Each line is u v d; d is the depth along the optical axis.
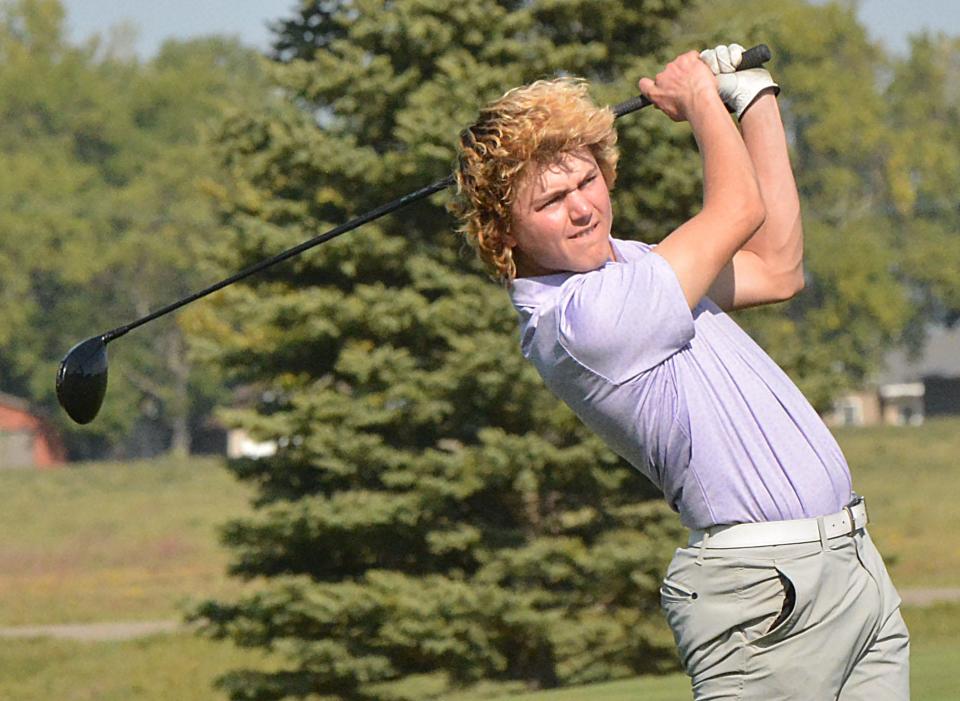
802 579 9.30
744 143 10.49
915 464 172.00
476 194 9.71
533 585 47.59
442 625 44.38
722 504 9.42
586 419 9.88
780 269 10.62
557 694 30.23
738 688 9.55
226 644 73.81
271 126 47.78
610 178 9.96
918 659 29.34
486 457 44.72
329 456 46.41
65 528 141.25
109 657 71.88
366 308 46.59
